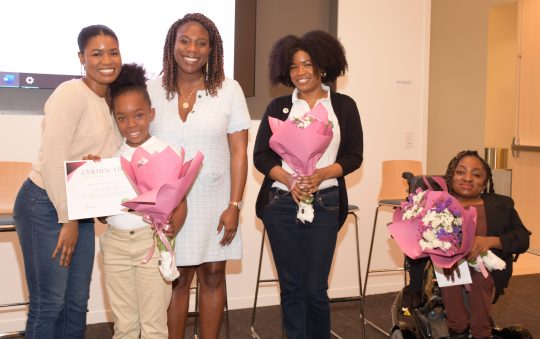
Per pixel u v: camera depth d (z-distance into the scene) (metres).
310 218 2.27
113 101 2.11
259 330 3.45
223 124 2.29
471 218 2.14
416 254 2.22
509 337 2.42
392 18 4.16
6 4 3.15
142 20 3.44
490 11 5.33
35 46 3.22
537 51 5.25
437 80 5.98
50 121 1.94
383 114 4.19
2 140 3.25
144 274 2.10
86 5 3.31
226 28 3.63
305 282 2.39
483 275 2.28
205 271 2.38
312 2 4.01
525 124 5.42
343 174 2.36
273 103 2.54
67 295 2.14
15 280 3.34
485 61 5.39
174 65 2.29
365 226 4.18
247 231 3.84
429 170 6.06
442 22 5.89
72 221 2.01
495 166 5.41
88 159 1.99
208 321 2.40
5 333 2.99
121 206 2.01
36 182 2.02
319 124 2.19
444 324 2.40
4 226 2.59
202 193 2.26
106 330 3.39
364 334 3.27
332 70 2.49
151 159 1.92
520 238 2.31
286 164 2.45
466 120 5.62
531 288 4.41
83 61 2.08
